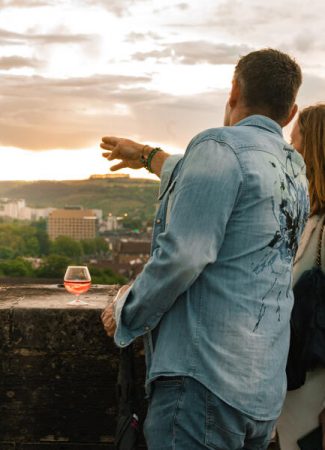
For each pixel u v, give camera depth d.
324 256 2.96
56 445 3.32
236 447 2.39
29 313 3.26
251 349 2.35
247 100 2.56
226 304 2.35
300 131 3.08
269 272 2.41
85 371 3.30
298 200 2.53
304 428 2.99
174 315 2.40
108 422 3.32
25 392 3.31
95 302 3.45
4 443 3.32
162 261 2.30
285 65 2.55
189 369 2.34
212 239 2.30
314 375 2.97
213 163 2.34
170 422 2.38
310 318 2.89
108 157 3.13
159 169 3.00
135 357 3.32
